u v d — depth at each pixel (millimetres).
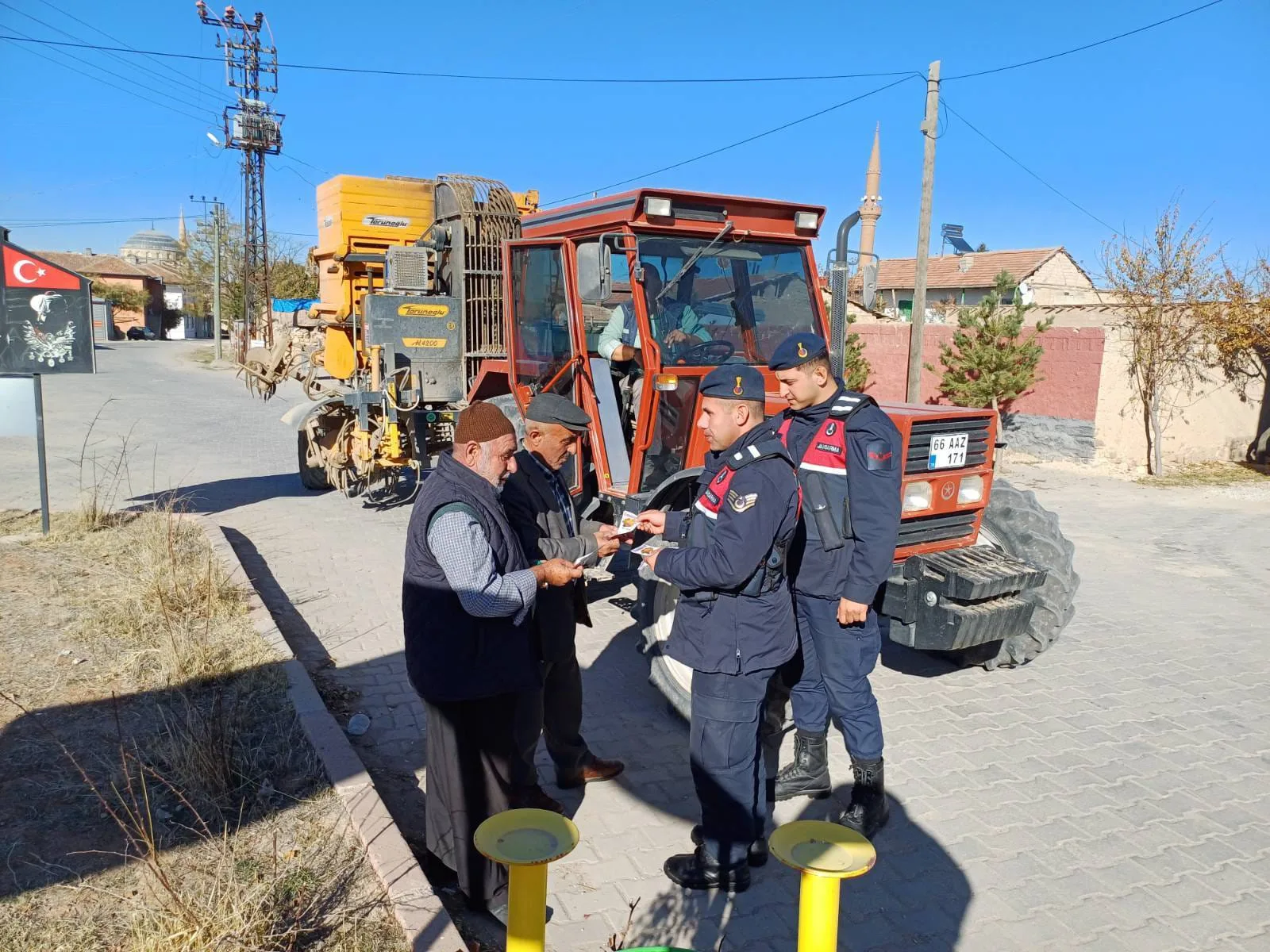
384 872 2959
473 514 2775
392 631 5672
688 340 5105
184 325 75938
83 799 3373
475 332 8453
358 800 3418
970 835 3660
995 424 4750
